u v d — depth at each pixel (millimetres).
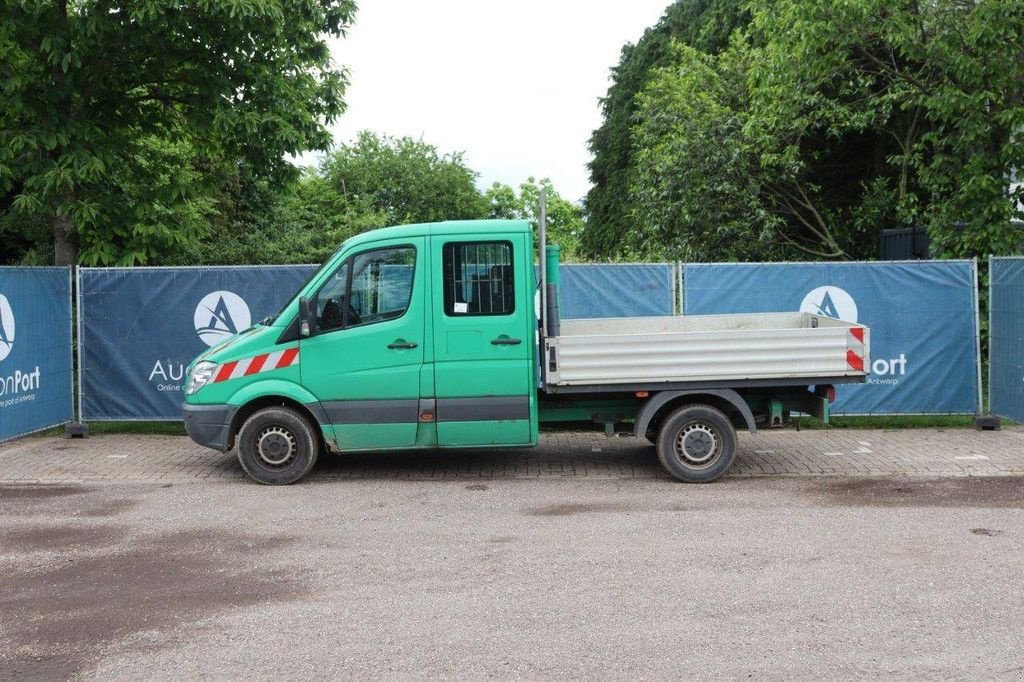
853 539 7102
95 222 14523
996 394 11531
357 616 5676
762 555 6730
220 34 14180
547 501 8539
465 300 9234
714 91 21766
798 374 9125
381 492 8969
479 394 9227
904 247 17781
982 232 14289
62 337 11945
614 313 11977
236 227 28828
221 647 5234
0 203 19984
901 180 18047
